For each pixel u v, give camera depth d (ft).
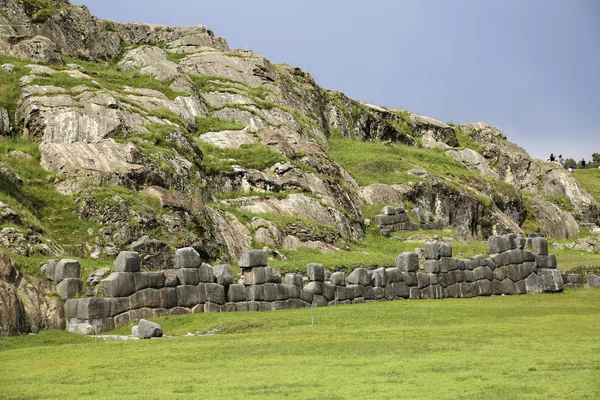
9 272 103.24
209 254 153.17
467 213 272.10
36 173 152.05
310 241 181.37
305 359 76.89
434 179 267.80
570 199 332.80
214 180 190.90
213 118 236.02
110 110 179.22
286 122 253.03
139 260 109.29
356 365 72.79
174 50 294.87
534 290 155.53
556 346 82.12
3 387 66.18
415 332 95.81
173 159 173.78
